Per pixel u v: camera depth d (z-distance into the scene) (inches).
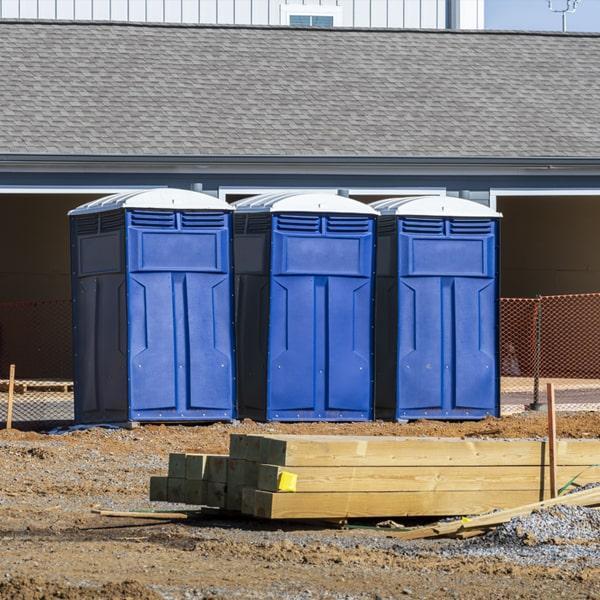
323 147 1581.0
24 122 1571.1
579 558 589.6
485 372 1173.1
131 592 497.4
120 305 1080.8
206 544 616.4
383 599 510.3
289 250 1122.0
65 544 618.8
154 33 1819.6
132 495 780.0
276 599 506.9
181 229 1092.5
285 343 1123.9
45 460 901.8
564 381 1708.9
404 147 1595.7
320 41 1846.7
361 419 1144.2
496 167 1565.0
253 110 1653.5
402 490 684.1
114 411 1092.5
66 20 1819.6
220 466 694.5
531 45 1891.0
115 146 1540.4
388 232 1167.0
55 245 1934.1
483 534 657.0
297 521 685.9
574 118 1697.8
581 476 724.7
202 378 1100.5
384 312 1171.3
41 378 1830.7
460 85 1765.5
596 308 1951.3
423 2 2171.5
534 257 2060.8
